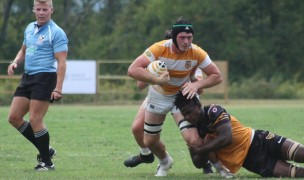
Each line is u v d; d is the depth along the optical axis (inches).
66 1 6328.7
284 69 6053.2
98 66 3865.7
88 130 2097.7
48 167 1234.0
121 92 4138.8
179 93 1076.5
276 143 1071.6
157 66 1040.2
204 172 1197.1
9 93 4008.4
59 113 2886.3
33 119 1203.2
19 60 1267.2
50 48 1200.2
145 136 1136.2
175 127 2180.1
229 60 5890.8
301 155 1061.1
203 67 1077.8
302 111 3021.7
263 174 1080.8
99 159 1438.2
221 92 3983.8
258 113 2876.5
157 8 6156.5
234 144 1082.1
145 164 1355.8
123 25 6407.5
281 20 6166.3
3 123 2353.6
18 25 6284.5
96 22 6692.9
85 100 4074.8
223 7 5994.1
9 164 1353.3
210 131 1067.3
